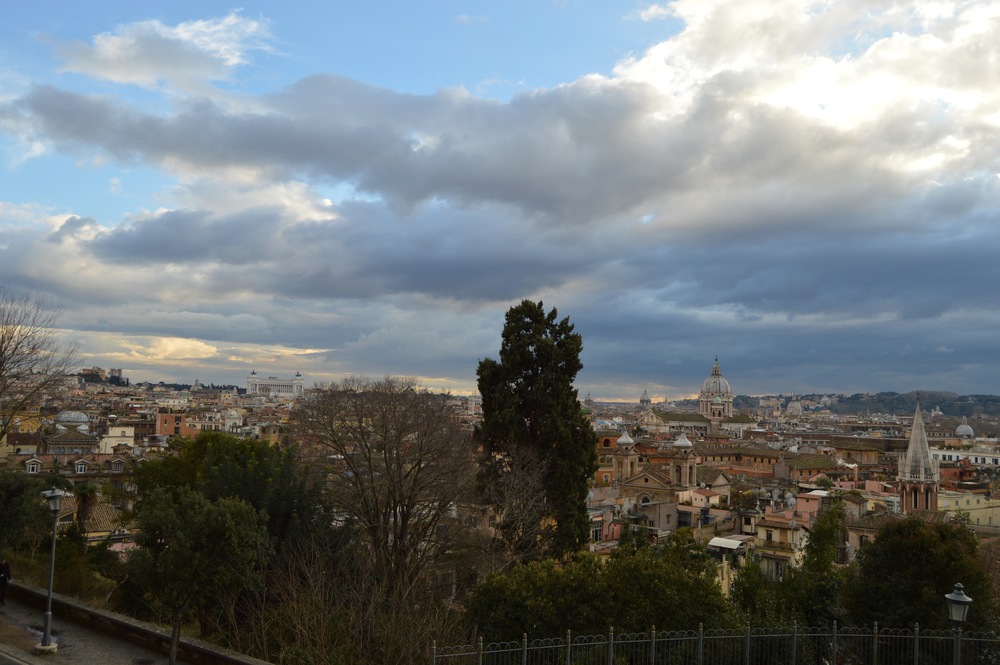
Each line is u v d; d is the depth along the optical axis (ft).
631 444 504.43
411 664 101.50
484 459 185.37
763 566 240.94
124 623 103.76
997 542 188.65
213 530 92.48
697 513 315.99
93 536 204.74
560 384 187.62
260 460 152.05
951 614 86.48
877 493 433.89
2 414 214.07
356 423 168.66
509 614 110.83
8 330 192.95
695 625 107.65
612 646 88.74
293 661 101.40
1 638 100.48
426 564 160.45
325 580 122.93
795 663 95.66
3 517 146.51
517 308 196.95
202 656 95.09
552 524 189.16
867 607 112.98
